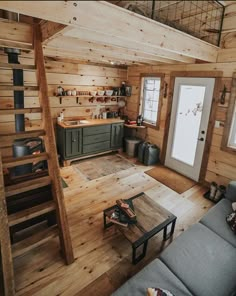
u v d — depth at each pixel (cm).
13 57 283
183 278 156
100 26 162
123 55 340
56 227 212
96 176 393
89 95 461
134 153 500
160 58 355
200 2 276
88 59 422
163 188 362
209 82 339
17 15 217
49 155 206
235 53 297
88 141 444
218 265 168
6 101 362
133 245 192
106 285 190
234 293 151
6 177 310
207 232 204
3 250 164
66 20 145
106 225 258
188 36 246
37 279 192
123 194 337
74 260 213
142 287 147
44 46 264
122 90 519
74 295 180
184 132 402
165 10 243
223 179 342
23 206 223
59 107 438
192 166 393
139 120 490
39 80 210
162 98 438
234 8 285
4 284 166
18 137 194
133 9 181
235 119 318
